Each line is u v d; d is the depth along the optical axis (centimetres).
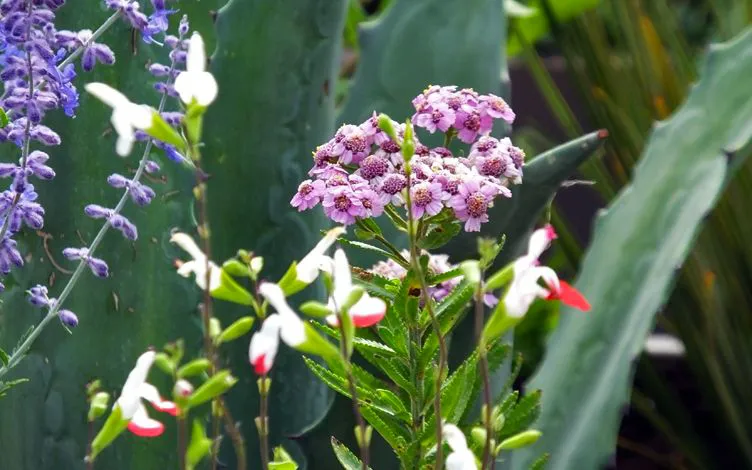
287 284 78
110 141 107
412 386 87
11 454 108
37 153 92
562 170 103
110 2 94
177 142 76
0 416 108
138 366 76
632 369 108
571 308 120
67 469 107
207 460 105
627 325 113
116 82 108
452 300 86
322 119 113
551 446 114
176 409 75
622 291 116
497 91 121
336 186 87
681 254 111
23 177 91
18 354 93
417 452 85
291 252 112
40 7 92
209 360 78
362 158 88
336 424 104
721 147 117
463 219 86
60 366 107
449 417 86
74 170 107
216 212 110
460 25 122
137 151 107
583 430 109
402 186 86
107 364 107
